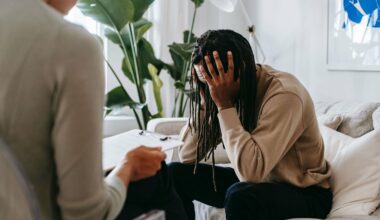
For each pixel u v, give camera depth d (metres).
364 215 1.18
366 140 1.37
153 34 3.12
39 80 0.59
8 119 0.59
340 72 2.41
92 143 0.61
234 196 1.17
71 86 0.59
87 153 0.60
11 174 0.57
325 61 2.51
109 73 3.17
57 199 0.63
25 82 0.59
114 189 0.71
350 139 1.55
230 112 1.23
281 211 1.17
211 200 1.51
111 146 1.16
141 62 2.82
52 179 0.64
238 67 1.25
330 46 2.47
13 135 0.60
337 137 1.60
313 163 1.32
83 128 0.60
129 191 0.90
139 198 0.91
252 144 1.16
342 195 1.30
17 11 0.62
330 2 2.45
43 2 0.65
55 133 0.60
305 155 1.30
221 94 1.25
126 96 2.64
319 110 2.08
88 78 0.60
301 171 1.31
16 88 0.59
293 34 2.79
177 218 0.97
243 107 1.29
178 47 2.72
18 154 0.60
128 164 0.78
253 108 1.29
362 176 1.29
